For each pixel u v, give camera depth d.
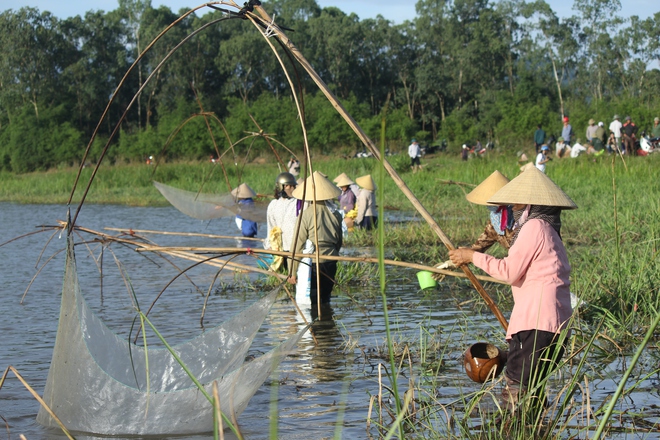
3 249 14.15
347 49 77.31
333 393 5.05
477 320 7.10
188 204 13.03
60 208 27.02
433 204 18.36
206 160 51.84
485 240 5.34
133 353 5.18
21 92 69.81
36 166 60.91
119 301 8.61
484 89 76.62
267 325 7.24
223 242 13.73
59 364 4.59
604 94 82.31
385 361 5.81
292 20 84.62
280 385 5.27
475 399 4.29
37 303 8.66
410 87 82.12
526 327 4.38
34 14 72.62
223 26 79.69
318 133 54.06
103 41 78.31
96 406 4.46
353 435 4.22
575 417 4.34
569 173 20.53
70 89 73.25
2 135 64.56
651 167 18.70
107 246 6.42
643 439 4.02
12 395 5.14
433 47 82.62
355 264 10.12
